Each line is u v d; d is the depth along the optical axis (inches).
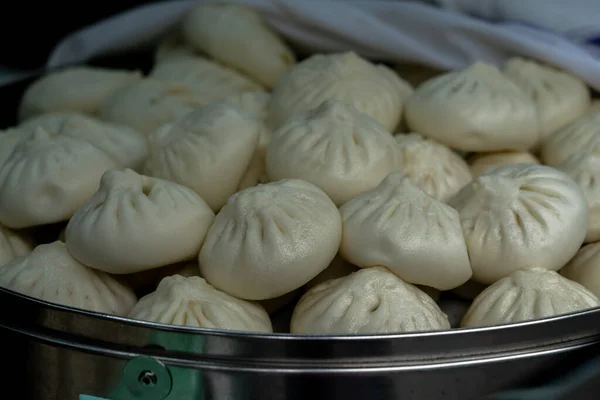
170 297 20.3
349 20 31.1
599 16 29.9
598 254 22.7
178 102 28.6
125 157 24.8
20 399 20.0
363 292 20.4
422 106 25.8
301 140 23.0
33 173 22.5
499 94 25.5
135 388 18.7
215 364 18.2
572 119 28.1
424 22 30.5
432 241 20.6
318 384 18.1
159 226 20.7
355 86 26.2
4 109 30.9
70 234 21.2
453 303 22.9
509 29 30.2
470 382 18.3
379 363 18.0
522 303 20.6
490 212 21.6
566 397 19.0
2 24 36.1
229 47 31.0
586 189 23.4
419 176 24.5
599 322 18.8
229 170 22.9
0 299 19.5
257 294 20.7
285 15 32.0
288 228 20.5
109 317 18.3
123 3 36.4
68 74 31.0
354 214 21.3
